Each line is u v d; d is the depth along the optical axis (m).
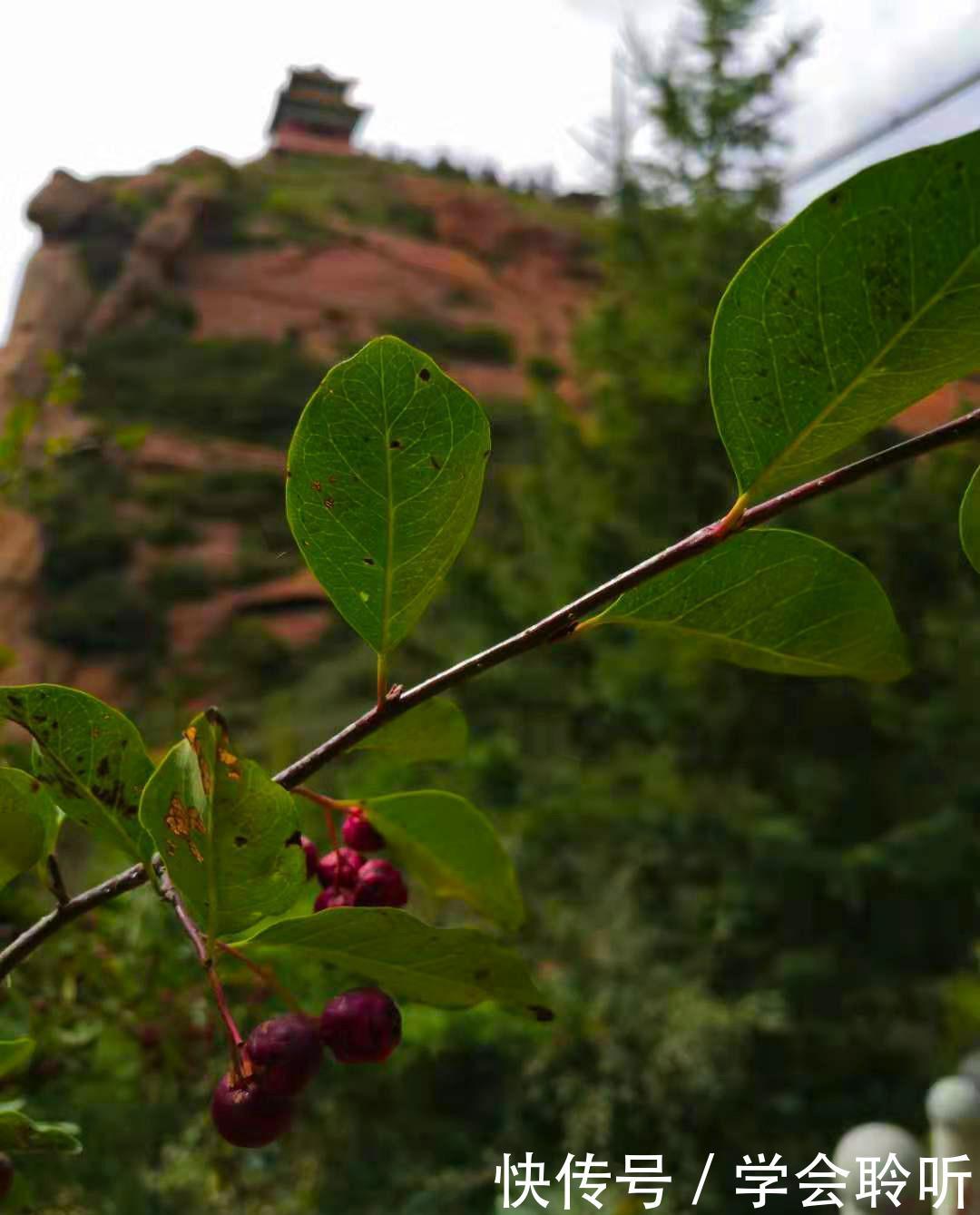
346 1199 5.52
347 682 21.31
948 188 0.52
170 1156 2.74
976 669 10.25
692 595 0.70
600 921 10.16
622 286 12.86
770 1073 8.94
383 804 0.88
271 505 24.95
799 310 0.56
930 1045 9.00
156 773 0.56
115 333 27.80
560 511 11.91
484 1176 6.90
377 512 0.63
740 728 10.73
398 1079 6.31
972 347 0.55
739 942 9.78
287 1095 0.61
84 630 23.50
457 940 0.63
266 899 0.59
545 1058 8.11
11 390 26.14
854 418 0.58
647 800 10.56
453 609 11.93
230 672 22.92
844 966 9.59
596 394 12.17
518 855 10.53
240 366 27.62
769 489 0.62
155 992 1.90
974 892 9.80
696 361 11.63
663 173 12.72
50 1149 0.80
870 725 10.57
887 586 10.44
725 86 12.54
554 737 11.43
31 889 1.83
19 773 0.68
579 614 0.66
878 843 9.82
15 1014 1.87
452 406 0.61
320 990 1.75
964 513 0.69
